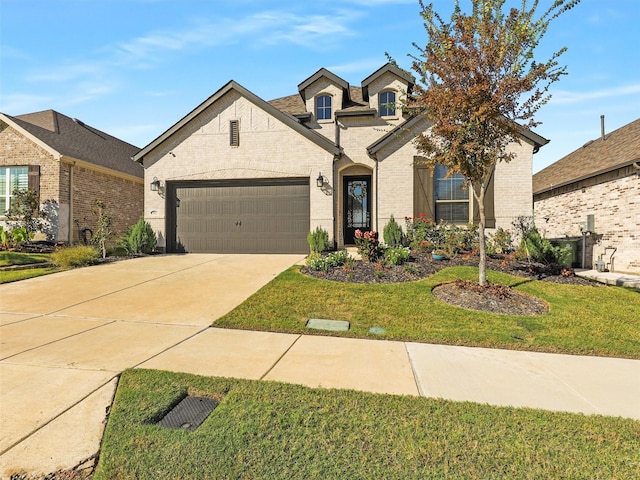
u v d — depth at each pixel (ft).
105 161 56.39
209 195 44.86
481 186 24.76
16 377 12.04
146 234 42.98
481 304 22.11
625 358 15.08
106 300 22.99
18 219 45.62
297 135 42.96
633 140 43.65
